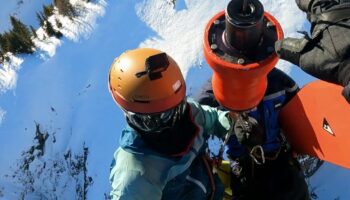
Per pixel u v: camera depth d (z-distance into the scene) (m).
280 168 2.99
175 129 2.19
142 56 2.11
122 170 2.18
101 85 6.23
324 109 2.56
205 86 2.95
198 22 5.88
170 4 6.25
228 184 3.11
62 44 6.98
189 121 2.25
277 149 2.96
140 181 2.16
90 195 5.61
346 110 2.45
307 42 1.62
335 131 2.53
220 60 1.89
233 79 1.96
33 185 6.13
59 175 6.00
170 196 2.33
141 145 2.16
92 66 6.50
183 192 2.37
